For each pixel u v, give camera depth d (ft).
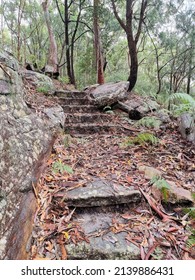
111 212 5.61
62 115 10.17
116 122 12.25
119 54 40.37
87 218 5.32
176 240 4.81
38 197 5.12
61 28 37.14
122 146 9.10
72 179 6.33
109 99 13.58
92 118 12.45
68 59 25.95
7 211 3.95
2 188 4.15
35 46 41.78
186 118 10.28
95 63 28.40
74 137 10.63
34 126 6.65
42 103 10.66
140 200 5.90
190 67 28.30
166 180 6.77
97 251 4.42
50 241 4.45
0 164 4.41
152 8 23.27
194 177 7.12
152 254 4.48
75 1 27.81
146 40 35.63
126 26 17.07
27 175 5.07
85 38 38.37
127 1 16.61
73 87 21.95
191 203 5.95
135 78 17.49
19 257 3.71
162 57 34.01
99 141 10.03
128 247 4.56
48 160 6.72
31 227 4.38
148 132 10.49
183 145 9.26
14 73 7.29
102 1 24.44
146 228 5.08
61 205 5.36
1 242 3.51
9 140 5.05
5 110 5.67
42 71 21.91
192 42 25.23
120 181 6.49
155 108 13.57
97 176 6.73
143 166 7.40
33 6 34.73
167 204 5.87
